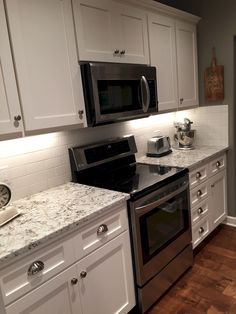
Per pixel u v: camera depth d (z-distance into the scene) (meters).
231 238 2.91
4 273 1.18
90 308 1.59
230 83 2.84
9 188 1.66
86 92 1.85
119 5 2.01
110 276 1.71
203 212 2.68
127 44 2.11
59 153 2.10
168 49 2.54
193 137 3.10
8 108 1.45
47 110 1.63
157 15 2.37
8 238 1.31
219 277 2.32
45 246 1.33
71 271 1.46
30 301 1.29
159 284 2.07
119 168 2.47
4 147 1.78
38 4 1.53
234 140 2.96
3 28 1.39
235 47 2.79
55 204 1.71
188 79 2.86
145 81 2.16
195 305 2.04
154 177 2.11
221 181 2.99
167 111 2.61
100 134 2.40
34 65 1.55
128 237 1.81
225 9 2.71
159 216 2.01
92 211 1.54
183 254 2.33
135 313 1.99
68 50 1.71
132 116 2.14
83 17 1.77
